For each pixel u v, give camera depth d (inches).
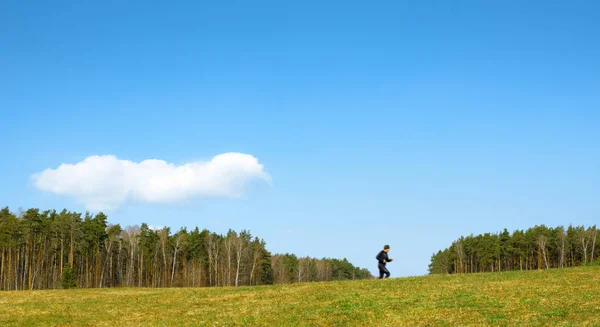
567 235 4712.1
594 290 1023.6
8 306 1304.1
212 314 1061.1
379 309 968.3
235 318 992.9
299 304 1095.0
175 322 997.2
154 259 4384.8
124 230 4522.6
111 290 1761.8
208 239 4662.9
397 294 1126.4
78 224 3750.0
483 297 1019.9
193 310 1133.1
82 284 4045.3
